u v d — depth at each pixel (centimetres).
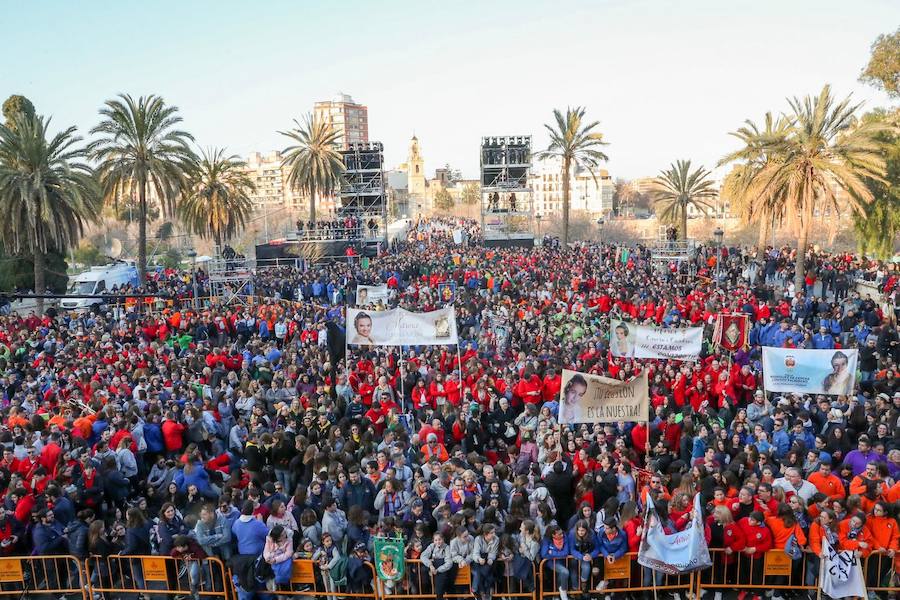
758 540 1012
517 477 1135
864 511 1038
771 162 3447
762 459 1152
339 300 3388
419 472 1195
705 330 2309
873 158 2967
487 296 3134
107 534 1138
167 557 1048
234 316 2725
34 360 2198
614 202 19662
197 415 1453
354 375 1744
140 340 2441
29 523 1108
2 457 1253
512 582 1038
